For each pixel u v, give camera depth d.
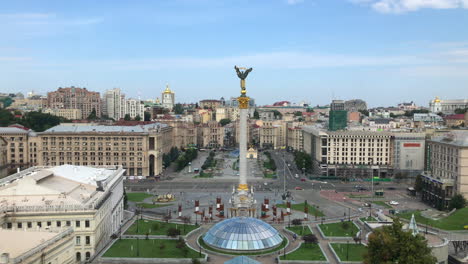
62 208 122.31
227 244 134.88
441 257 118.38
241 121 197.38
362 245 140.00
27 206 120.44
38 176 136.00
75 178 152.88
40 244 83.38
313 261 123.38
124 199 194.00
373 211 195.00
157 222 170.75
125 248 134.38
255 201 198.12
